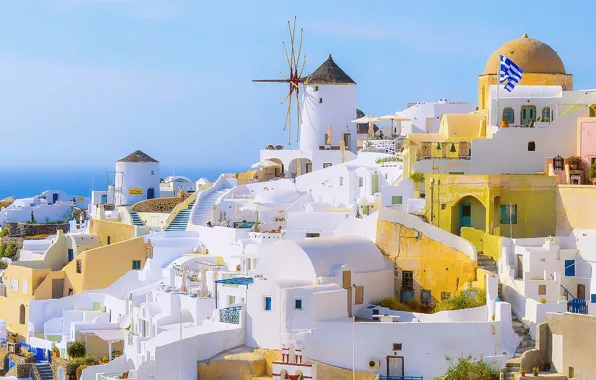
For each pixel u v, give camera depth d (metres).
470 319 78.19
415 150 94.56
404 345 76.00
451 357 75.75
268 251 82.62
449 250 83.50
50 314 100.88
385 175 106.50
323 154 124.81
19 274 106.38
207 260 99.31
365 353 76.25
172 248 103.62
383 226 85.50
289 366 73.19
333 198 112.00
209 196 120.88
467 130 99.00
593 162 88.38
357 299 81.81
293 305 77.50
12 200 167.12
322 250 81.69
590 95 93.06
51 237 130.62
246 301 80.25
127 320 92.62
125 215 124.31
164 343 77.62
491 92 94.56
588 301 79.00
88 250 103.31
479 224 87.25
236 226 107.00
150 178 140.00
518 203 86.25
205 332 79.62
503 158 91.81
